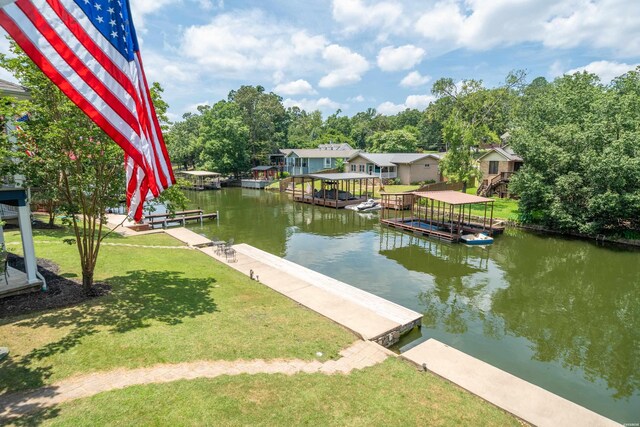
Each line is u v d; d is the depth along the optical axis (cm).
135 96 612
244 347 830
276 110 7350
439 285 1622
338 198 4150
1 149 852
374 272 1786
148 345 797
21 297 1019
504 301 1460
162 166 759
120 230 2239
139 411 577
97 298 1047
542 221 2719
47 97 897
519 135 2838
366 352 878
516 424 664
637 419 821
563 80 3331
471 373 824
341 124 11269
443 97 5000
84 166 1009
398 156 5281
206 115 6625
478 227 2731
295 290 1290
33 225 1959
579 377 973
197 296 1138
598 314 1352
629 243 2300
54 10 529
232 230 2777
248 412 599
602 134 2409
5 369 681
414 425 617
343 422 602
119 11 590
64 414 560
